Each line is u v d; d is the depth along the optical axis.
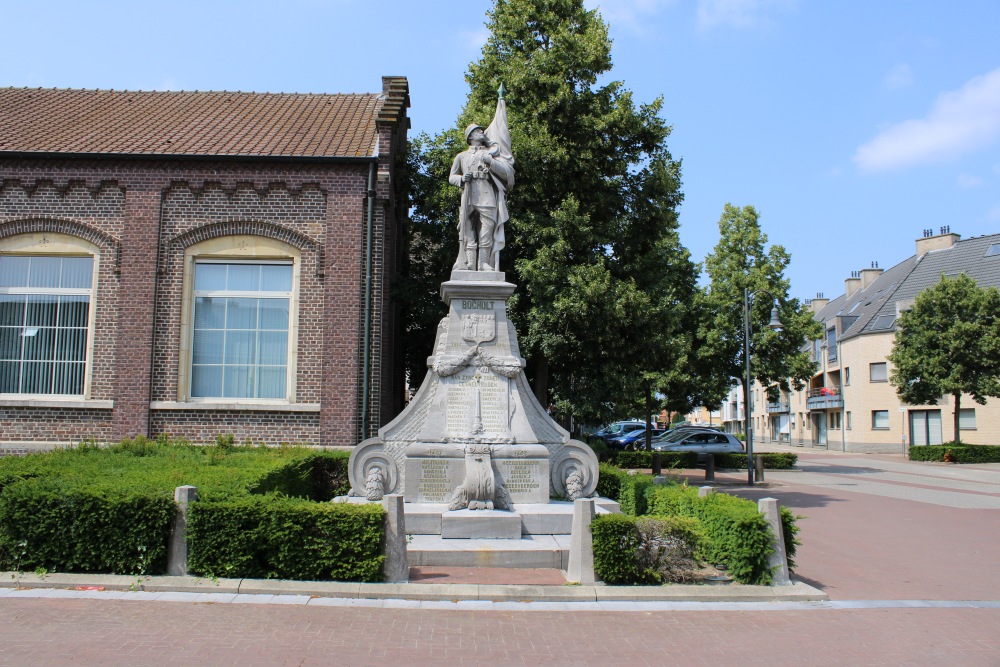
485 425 10.78
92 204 16.45
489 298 11.34
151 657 5.59
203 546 7.67
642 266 17.70
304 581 7.56
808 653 6.18
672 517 8.41
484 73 18.61
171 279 16.34
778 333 31.78
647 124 17.86
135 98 20.53
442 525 9.54
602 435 41.66
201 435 15.99
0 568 7.74
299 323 16.42
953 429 43.81
